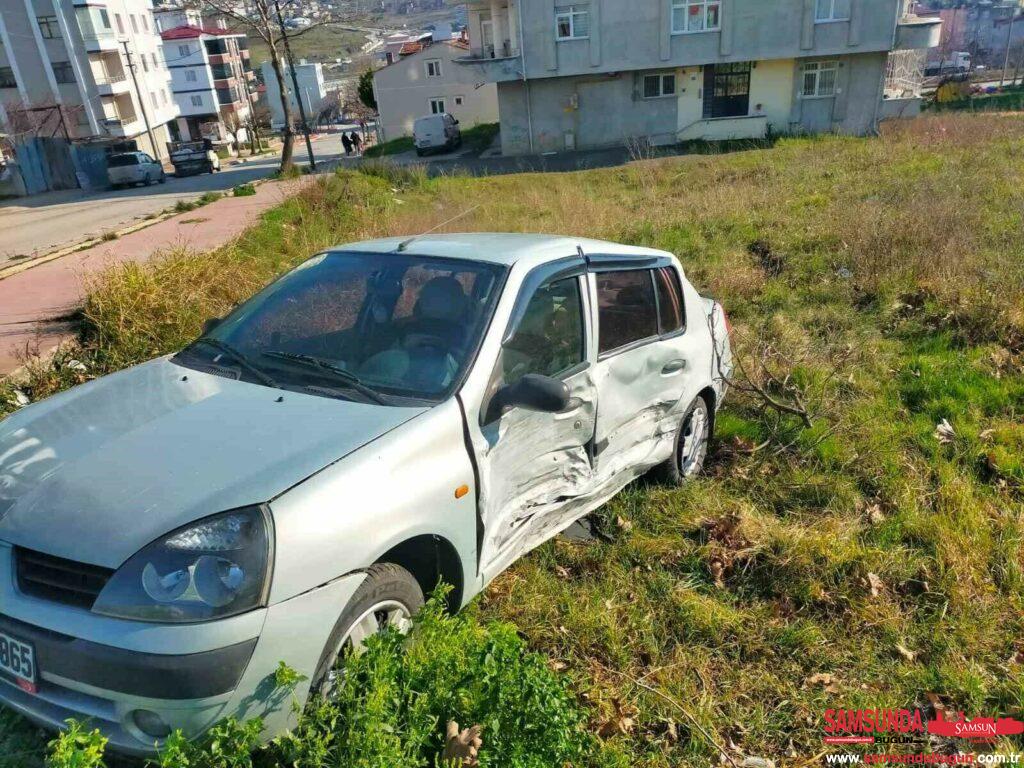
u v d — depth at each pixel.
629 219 12.98
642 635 3.38
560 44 32.56
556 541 4.03
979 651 3.32
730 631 3.44
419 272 3.45
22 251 12.77
